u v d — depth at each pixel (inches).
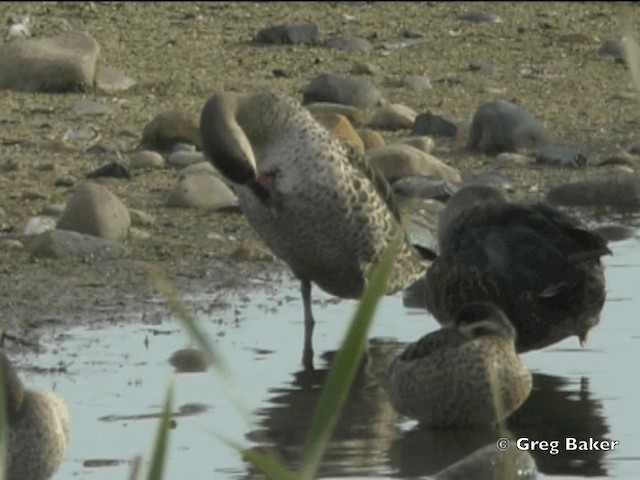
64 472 373.4
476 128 733.3
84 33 826.2
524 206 459.2
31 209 619.2
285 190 478.9
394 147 671.1
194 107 781.3
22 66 796.6
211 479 370.3
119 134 732.0
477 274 446.9
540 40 952.3
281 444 395.9
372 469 380.2
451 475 374.3
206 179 637.9
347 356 194.7
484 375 406.6
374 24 974.4
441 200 636.1
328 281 498.3
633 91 848.9
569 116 797.9
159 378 443.5
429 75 872.3
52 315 501.0
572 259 438.3
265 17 976.9
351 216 483.5
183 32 930.7
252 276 553.3
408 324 508.4
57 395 406.9
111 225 579.5
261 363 461.7
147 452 386.0
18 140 711.1
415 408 413.7
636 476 378.3
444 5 1032.2
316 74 857.5
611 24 992.9
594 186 658.8
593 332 495.8
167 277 546.0
